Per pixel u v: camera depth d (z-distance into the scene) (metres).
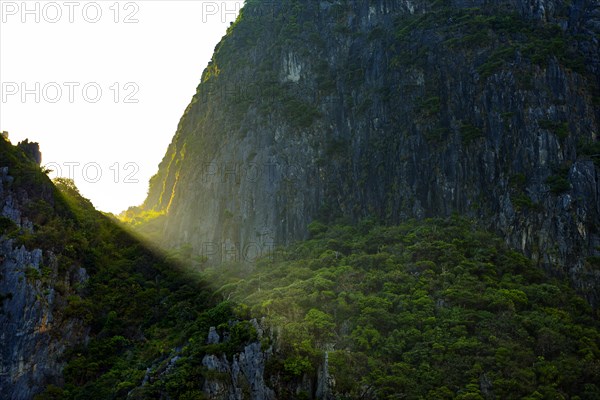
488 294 134.38
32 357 145.62
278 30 190.12
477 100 160.25
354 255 149.00
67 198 175.62
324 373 124.38
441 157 159.00
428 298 134.25
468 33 168.12
